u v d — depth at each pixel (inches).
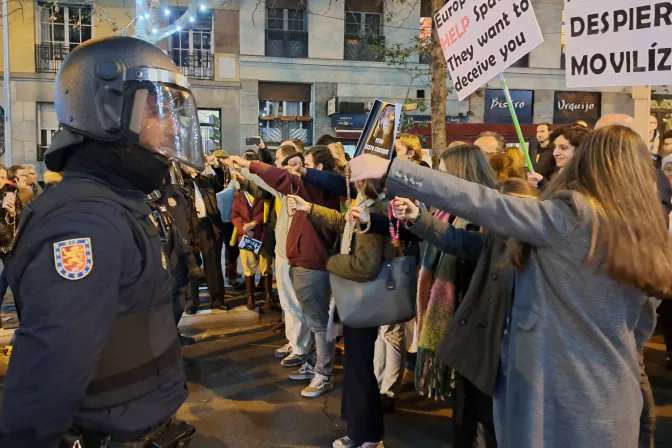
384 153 102.6
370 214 120.0
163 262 60.9
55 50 619.5
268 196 235.9
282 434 143.6
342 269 121.6
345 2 666.8
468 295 94.0
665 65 108.0
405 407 159.0
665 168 186.7
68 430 54.4
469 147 116.3
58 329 48.1
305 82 671.1
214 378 181.3
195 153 64.7
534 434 71.5
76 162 58.0
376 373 156.5
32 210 54.4
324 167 173.5
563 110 703.7
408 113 599.8
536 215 68.6
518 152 169.2
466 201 69.1
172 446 59.6
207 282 240.1
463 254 99.3
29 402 47.8
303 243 161.9
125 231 54.5
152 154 59.0
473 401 100.4
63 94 57.5
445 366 106.0
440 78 289.0
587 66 117.6
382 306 121.3
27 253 51.9
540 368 71.6
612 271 66.8
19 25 606.9
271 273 257.0
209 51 649.0
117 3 618.5
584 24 117.0
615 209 67.6
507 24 124.4
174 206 162.2
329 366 168.2
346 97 675.4
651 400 110.4
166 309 61.6
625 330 70.7
